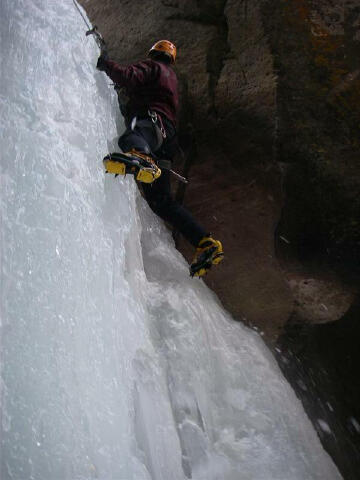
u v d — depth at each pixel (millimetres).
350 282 3674
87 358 2363
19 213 2334
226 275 3670
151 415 2625
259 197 3713
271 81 3682
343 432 3555
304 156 3670
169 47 3438
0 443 1955
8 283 2191
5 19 2758
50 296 2307
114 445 2281
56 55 2941
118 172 2766
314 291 3619
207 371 3094
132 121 3025
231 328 3479
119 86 3229
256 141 3707
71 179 2643
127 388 2543
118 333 2633
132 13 4129
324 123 3719
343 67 3820
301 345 3574
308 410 3467
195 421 2891
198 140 3857
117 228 2918
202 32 3902
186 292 3305
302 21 3826
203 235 3189
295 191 3682
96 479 2125
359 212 3697
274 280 3631
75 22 3184
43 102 2729
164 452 2590
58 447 2070
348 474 3438
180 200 3818
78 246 2520
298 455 3098
